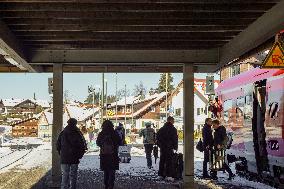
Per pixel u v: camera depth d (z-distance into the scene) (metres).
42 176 17.14
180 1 8.38
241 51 11.34
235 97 16.89
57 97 13.74
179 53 13.45
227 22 10.10
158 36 11.53
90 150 38.12
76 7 8.91
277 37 9.02
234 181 15.55
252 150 14.50
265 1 8.38
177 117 69.69
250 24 10.21
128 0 8.34
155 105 87.50
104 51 13.41
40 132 95.31
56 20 10.04
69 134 11.86
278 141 11.95
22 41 12.12
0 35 9.46
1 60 15.33
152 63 13.48
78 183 14.90
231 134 17.41
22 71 16.20
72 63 13.53
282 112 11.65
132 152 32.50
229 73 36.03
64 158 11.80
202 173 18.11
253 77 14.52
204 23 10.15
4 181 15.59
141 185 14.33
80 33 11.22
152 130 20.33
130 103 93.06
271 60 8.70
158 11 9.07
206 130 16.17
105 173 12.62
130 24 10.11
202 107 72.75
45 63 13.47
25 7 8.83
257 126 14.23
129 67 16.44
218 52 13.39
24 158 27.22
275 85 12.26
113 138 12.56
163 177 16.12
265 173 13.63
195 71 15.85
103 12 9.46
